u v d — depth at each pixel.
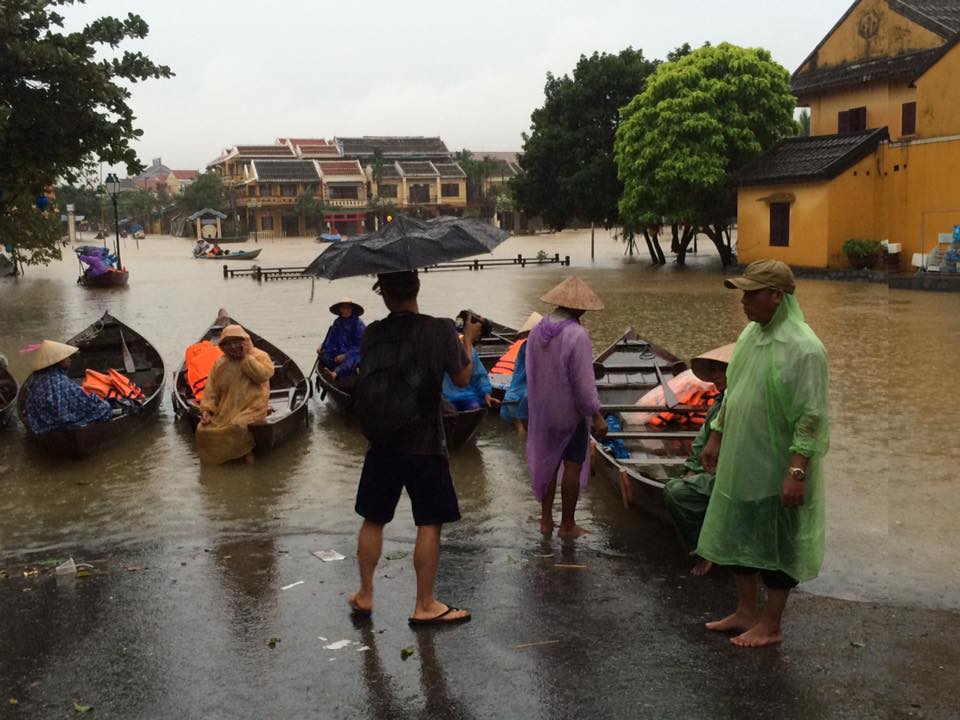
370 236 4.66
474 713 3.64
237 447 7.89
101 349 12.00
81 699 3.82
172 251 59.53
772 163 27.66
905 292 21.73
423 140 87.88
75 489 7.33
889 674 3.88
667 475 6.70
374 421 4.25
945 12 28.27
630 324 17.20
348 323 10.38
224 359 8.05
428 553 4.41
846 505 6.55
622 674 3.93
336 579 5.10
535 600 4.77
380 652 4.18
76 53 8.34
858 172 25.53
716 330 16.27
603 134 34.84
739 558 4.02
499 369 9.96
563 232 77.19
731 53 28.36
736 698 3.71
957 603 4.71
